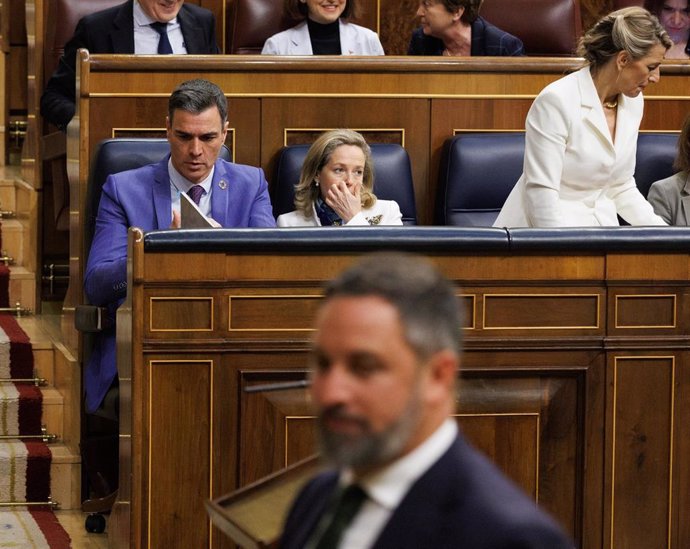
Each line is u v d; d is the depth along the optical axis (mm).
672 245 8562
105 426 12352
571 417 8617
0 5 18141
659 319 8648
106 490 12164
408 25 16938
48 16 15586
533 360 8547
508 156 13031
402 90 13211
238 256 8336
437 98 13273
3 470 12305
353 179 11953
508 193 13055
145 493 8359
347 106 13125
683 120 13922
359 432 3756
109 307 10938
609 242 8492
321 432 3818
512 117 13430
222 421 8406
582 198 10836
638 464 8680
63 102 14258
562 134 10477
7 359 13656
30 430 13008
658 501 8711
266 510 5566
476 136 13094
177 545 8422
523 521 3627
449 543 3674
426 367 3799
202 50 14672
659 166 13547
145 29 14352
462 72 13297
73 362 12422
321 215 12117
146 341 8281
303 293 8398
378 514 3832
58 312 15695
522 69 13359
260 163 13016
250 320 8383
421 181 13336
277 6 15344
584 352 8594
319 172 12008
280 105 12992
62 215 15039
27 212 15945
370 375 3756
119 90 12578
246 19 15273
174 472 8383
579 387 8617
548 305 8539
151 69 12625
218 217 11328
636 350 8617
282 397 8438
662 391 8672
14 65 18375
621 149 10742
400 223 12344
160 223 11062
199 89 11031
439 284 3863
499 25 15836
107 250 10883
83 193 12211
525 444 8594
